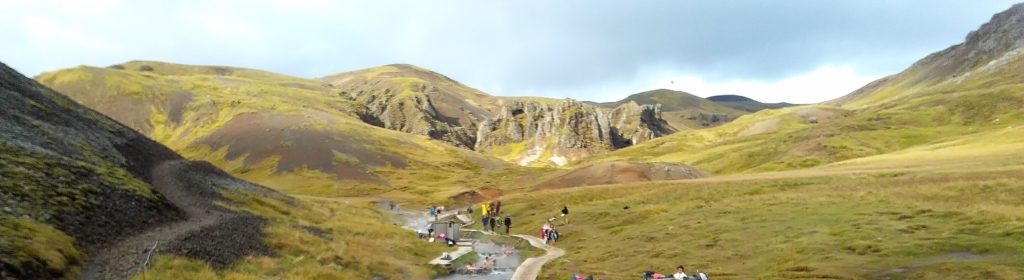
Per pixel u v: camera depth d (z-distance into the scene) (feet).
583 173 395.75
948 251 86.74
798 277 85.10
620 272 110.22
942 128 604.49
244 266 96.07
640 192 255.91
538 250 161.07
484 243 188.75
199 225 123.95
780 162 501.97
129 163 186.60
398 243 163.94
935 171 214.28
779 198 176.55
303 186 567.59
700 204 188.34
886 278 77.05
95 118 228.22
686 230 144.15
